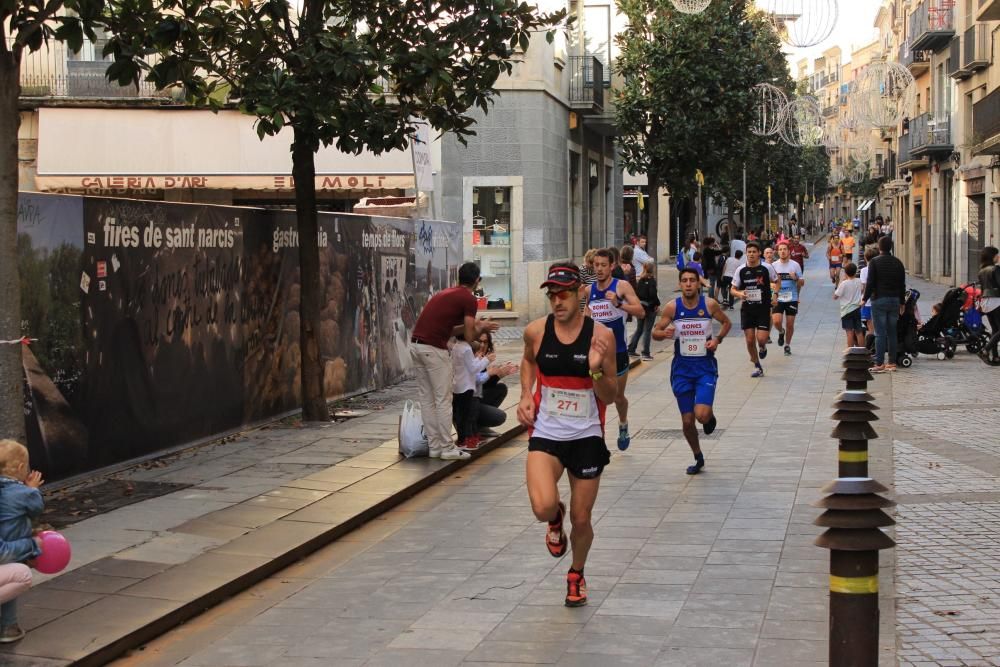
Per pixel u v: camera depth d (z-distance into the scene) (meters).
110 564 8.13
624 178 64.06
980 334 21.41
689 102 36.09
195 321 12.91
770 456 12.32
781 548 8.48
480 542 9.06
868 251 20.61
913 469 11.28
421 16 13.74
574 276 6.93
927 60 49.56
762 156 62.72
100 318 11.13
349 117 12.82
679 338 11.29
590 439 7.02
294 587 8.05
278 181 24.91
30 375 10.12
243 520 9.48
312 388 14.91
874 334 20.19
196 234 12.90
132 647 6.75
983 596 7.10
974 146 35.59
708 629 6.66
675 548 8.55
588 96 34.47
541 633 6.70
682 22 35.56
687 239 40.47
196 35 12.05
